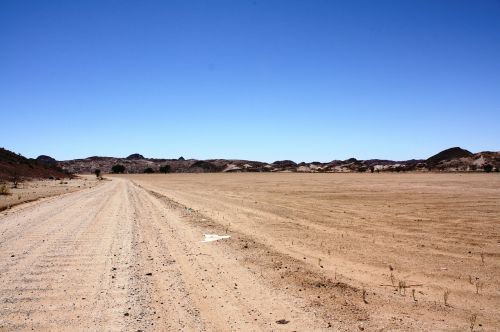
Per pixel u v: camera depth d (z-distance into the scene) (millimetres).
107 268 10625
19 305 7793
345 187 48062
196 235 15742
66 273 10117
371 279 9523
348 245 13531
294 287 8891
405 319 7066
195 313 7398
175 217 21562
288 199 32719
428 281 9367
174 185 64250
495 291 8609
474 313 7355
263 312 7430
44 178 84625
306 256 11898
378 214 21891
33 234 16031
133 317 7184
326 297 8227
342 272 10109
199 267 10719
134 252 12602
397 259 11492
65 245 13711
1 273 10094
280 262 11117
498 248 12867
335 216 21281
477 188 41938
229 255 12117
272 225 18234
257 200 32219
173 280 9516
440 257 11727
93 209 26188
